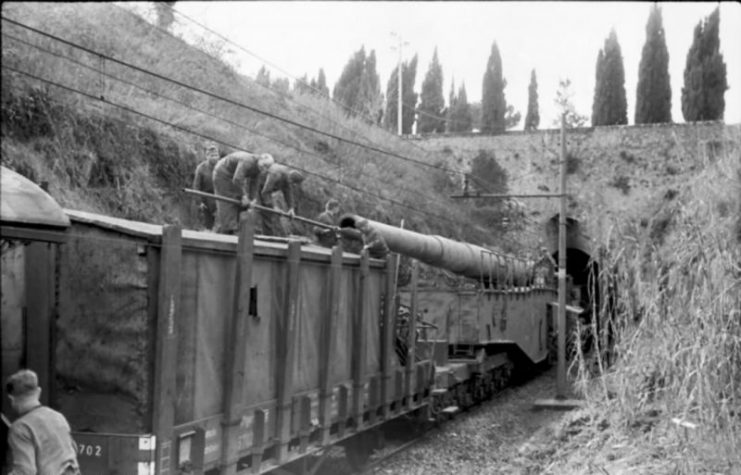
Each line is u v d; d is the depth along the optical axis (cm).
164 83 1867
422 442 1306
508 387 2184
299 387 869
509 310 2028
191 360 679
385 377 1106
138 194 1605
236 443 725
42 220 577
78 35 1539
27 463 512
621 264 1184
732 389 899
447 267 1675
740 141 1483
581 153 3391
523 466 1113
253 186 1052
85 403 647
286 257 823
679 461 841
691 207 1168
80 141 1508
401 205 2700
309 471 952
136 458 623
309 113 2714
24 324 658
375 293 1102
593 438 1116
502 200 3506
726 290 939
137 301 641
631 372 1089
